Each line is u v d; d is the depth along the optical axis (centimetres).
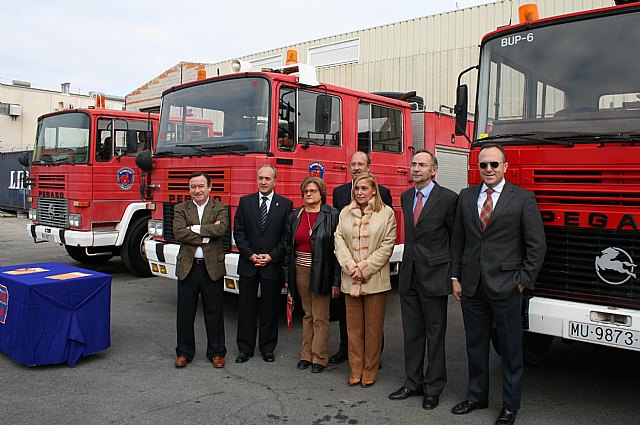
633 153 377
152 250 698
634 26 424
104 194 891
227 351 573
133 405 426
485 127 484
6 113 3366
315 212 517
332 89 682
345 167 701
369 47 1584
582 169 398
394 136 788
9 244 1370
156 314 708
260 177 536
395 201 780
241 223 541
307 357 523
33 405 421
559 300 402
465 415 418
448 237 437
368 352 475
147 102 2053
